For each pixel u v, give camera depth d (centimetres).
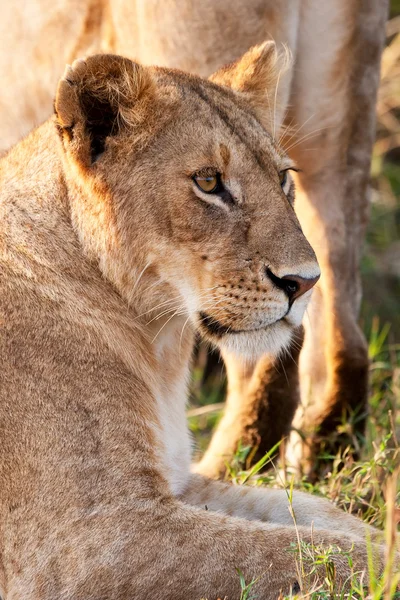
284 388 898
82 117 736
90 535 682
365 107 938
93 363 732
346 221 942
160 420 763
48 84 1043
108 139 748
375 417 997
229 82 834
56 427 704
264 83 827
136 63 739
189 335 821
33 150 787
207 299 743
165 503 703
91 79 734
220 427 932
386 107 1636
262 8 877
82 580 677
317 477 902
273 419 903
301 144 941
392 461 834
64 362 726
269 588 668
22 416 706
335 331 920
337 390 915
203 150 742
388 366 1057
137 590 676
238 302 735
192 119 752
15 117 1073
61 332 735
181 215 741
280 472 889
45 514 688
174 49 898
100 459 704
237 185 744
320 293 930
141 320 774
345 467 868
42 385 715
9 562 693
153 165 745
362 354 920
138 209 746
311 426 914
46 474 694
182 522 692
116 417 721
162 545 683
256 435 905
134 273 759
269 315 733
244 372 914
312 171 942
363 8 918
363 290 1405
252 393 904
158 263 753
